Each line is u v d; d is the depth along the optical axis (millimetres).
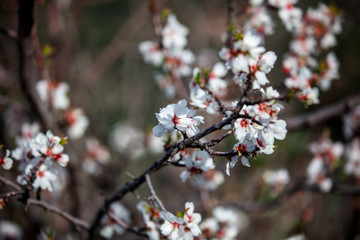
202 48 5617
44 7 5152
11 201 3703
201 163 2162
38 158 2117
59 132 3520
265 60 1849
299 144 5418
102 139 4938
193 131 1871
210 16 6172
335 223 4648
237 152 1750
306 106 2211
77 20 4855
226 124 1732
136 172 5949
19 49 2838
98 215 2482
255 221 5504
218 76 2582
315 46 3605
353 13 5500
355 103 4121
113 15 8125
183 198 4797
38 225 3832
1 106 3971
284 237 4832
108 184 4664
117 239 3316
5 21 4355
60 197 3996
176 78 3422
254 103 1700
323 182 3814
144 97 6215
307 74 2424
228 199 5172
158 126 1856
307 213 4234
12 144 4016
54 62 4297
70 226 4102
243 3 3232
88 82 5102
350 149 4223
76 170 3756
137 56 5945
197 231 1952
